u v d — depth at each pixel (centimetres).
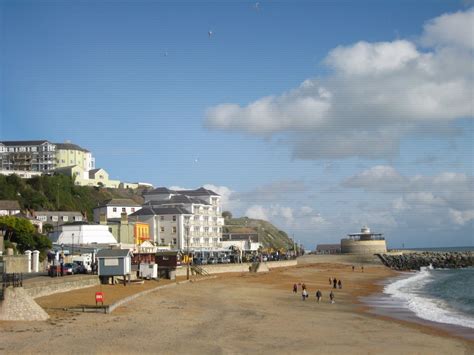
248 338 3728
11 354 2922
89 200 16900
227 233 19200
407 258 18175
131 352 3109
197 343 3438
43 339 3284
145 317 4362
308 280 10156
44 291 5188
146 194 17275
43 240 8494
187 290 7012
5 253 7312
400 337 4084
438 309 6106
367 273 13625
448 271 15975
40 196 14750
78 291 5772
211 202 16488
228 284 8438
